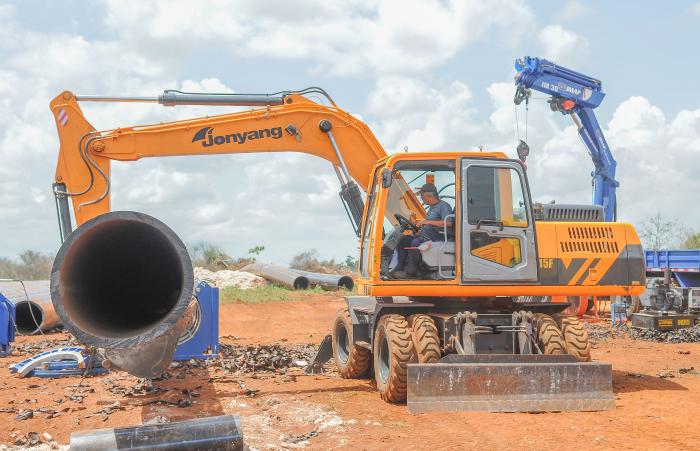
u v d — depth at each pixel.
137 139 11.62
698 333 16.81
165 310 6.69
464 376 8.43
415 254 9.69
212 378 10.98
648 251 21.75
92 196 11.42
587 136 21.92
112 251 6.45
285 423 7.81
